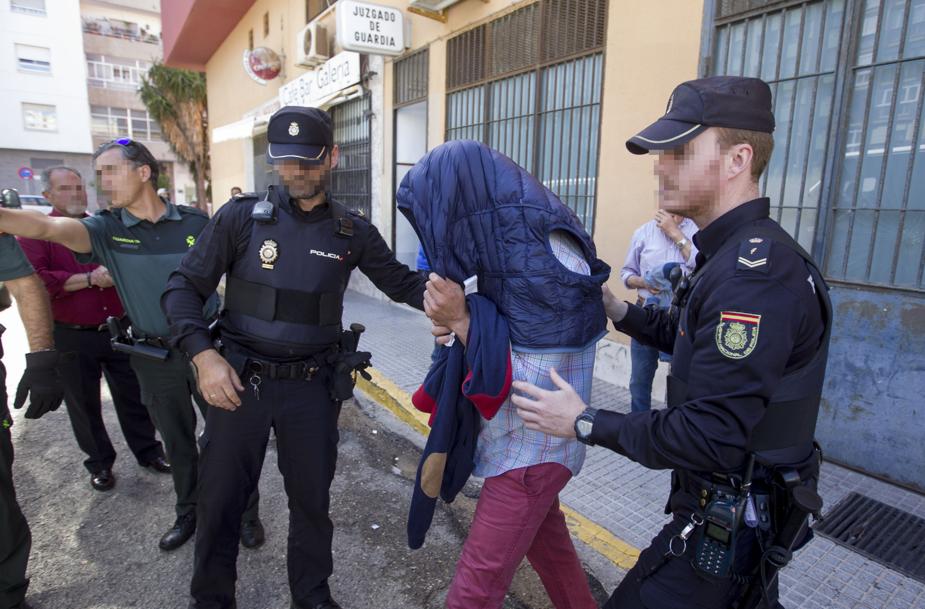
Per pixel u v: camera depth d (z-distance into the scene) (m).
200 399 2.50
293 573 2.11
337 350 2.09
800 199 3.31
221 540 1.97
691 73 3.72
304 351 1.97
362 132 8.01
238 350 1.95
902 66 2.83
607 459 3.35
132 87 34.72
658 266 3.24
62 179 3.03
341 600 2.26
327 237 1.98
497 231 1.41
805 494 1.10
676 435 1.08
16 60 28.73
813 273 1.14
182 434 2.51
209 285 1.94
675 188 1.24
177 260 2.39
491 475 1.53
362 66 7.67
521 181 1.45
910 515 2.70
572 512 2.79
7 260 1.94
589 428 1.20
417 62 6.64
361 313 7.04
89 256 2.28
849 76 3.00
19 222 1.96
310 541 2.09
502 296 1.42
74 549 2.56
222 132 11.41
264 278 1.93
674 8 3.77
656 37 3.90
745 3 3.40
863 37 2.95
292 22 9.92
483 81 5.59
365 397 4.48
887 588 2.23
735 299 1.07
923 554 2.43
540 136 5.03
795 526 1.13
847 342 3.06
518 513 1.50
